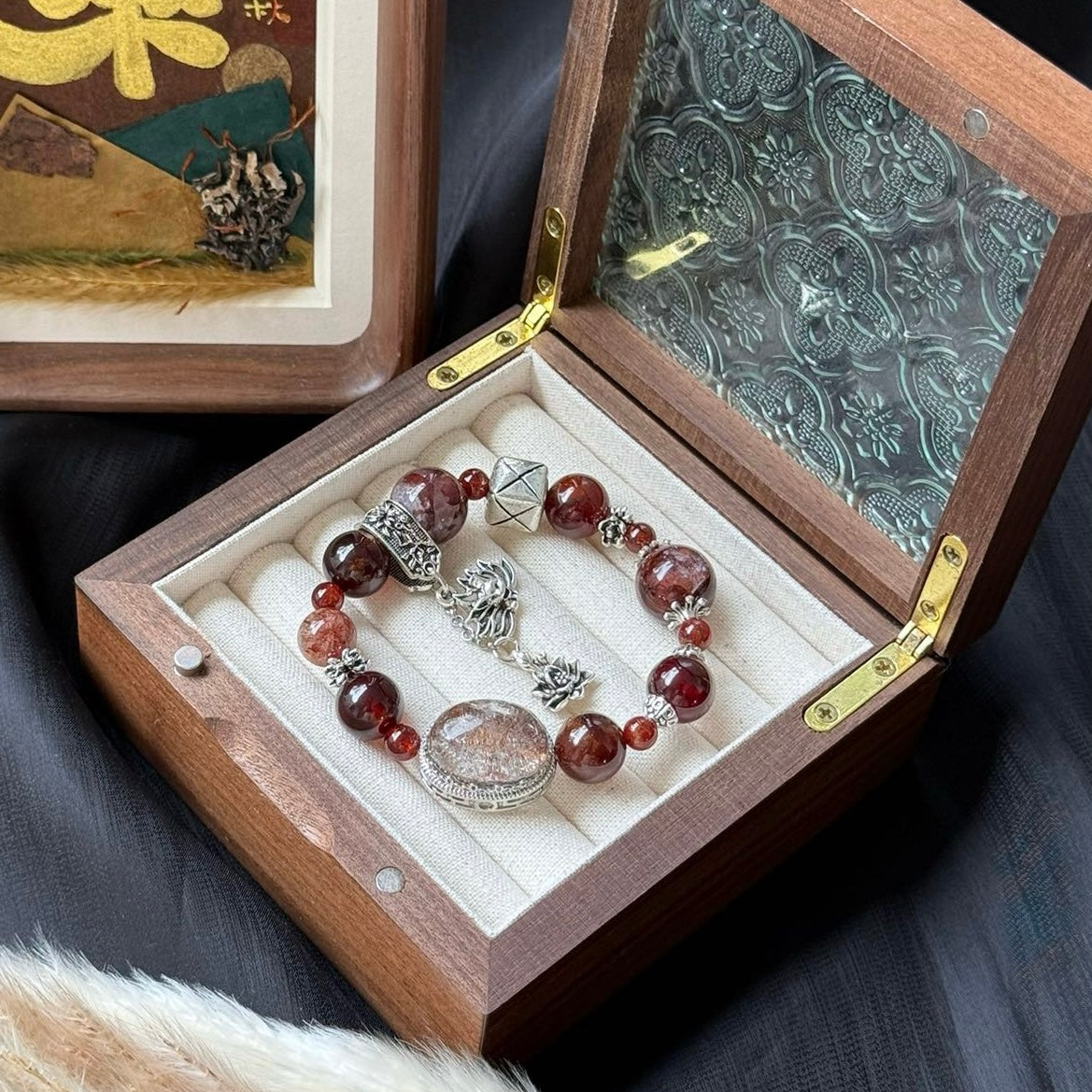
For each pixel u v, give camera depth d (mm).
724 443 414
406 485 407
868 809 423
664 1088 381
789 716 382
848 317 383
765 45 368
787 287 393
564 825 384
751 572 412
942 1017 389
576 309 433
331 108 417
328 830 364
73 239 433
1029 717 417
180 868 395
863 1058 382
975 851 409
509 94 507
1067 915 388
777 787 372
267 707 379
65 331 450
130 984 360
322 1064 349
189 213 431
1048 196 329
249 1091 344
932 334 369
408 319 442
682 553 403
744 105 379
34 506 447
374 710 382
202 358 456
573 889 358
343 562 399
